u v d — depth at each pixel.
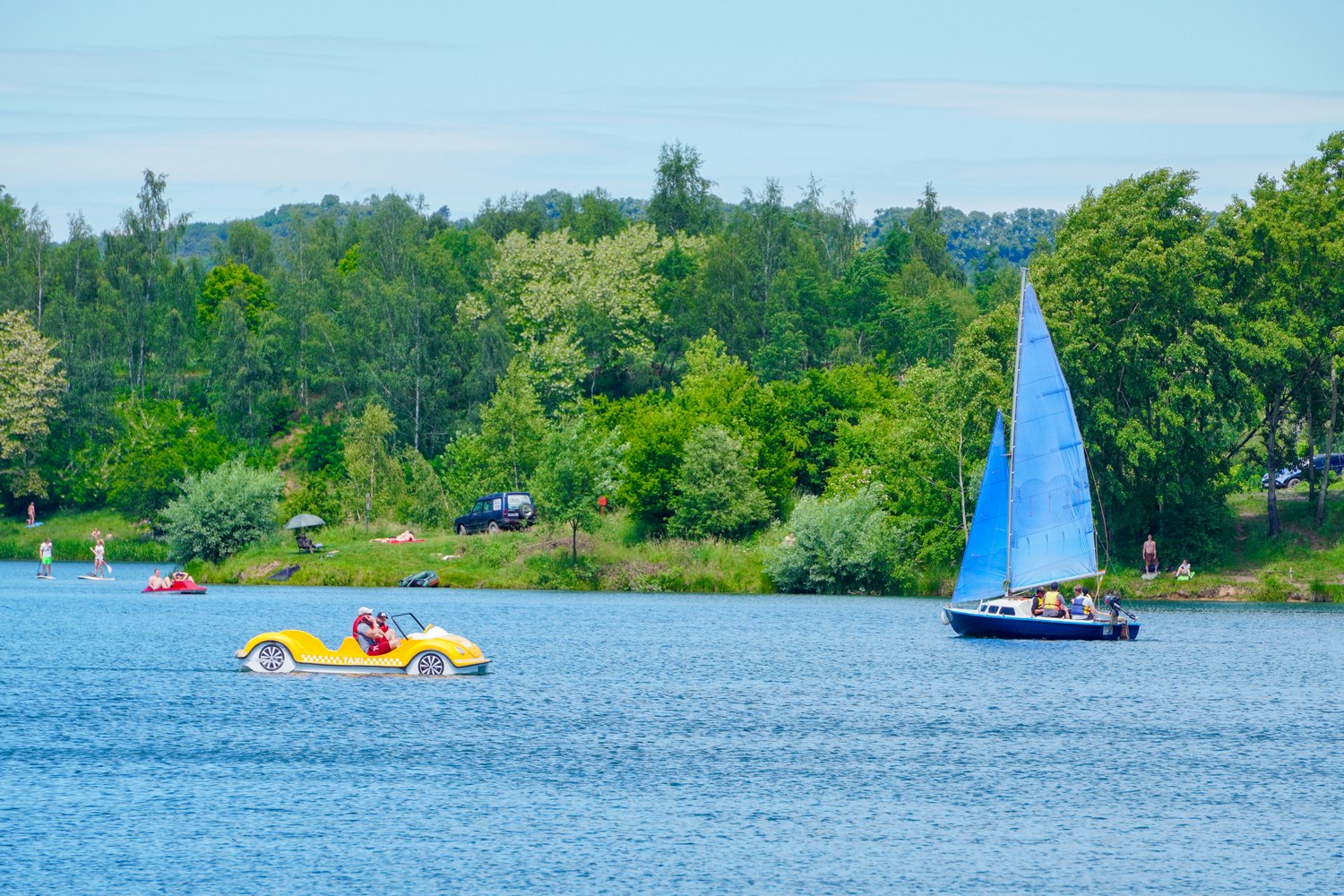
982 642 160.62
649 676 129.12
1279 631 176.12
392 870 66.62
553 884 64.81
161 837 71.62
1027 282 159.75
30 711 105.69
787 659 142.88
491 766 88.81
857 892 64.50
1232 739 101.38
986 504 163.50
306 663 128.12
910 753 95.44
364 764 88.75
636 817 77.00
